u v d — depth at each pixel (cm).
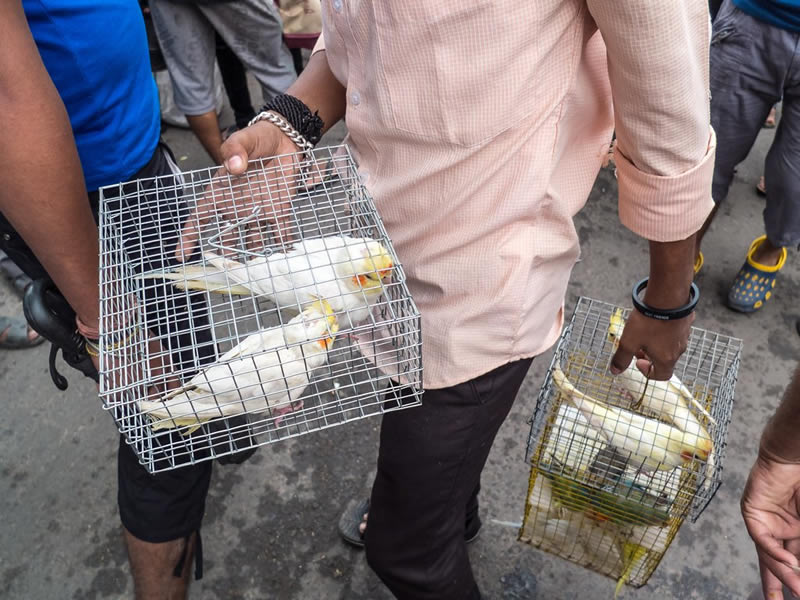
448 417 134
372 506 151
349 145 145
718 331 270
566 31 105
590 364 189
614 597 196
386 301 124
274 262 125
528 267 123
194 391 112
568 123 117
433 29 102
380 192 127
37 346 256
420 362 115
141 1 267
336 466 225
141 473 153
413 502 140
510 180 115
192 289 135
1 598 196
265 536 209
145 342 115
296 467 224
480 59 103
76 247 111
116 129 144
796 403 103
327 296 122
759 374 255
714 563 203
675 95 99
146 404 107
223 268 125
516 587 198
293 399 118
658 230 120
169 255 145
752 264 266
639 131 107
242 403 113
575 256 134
